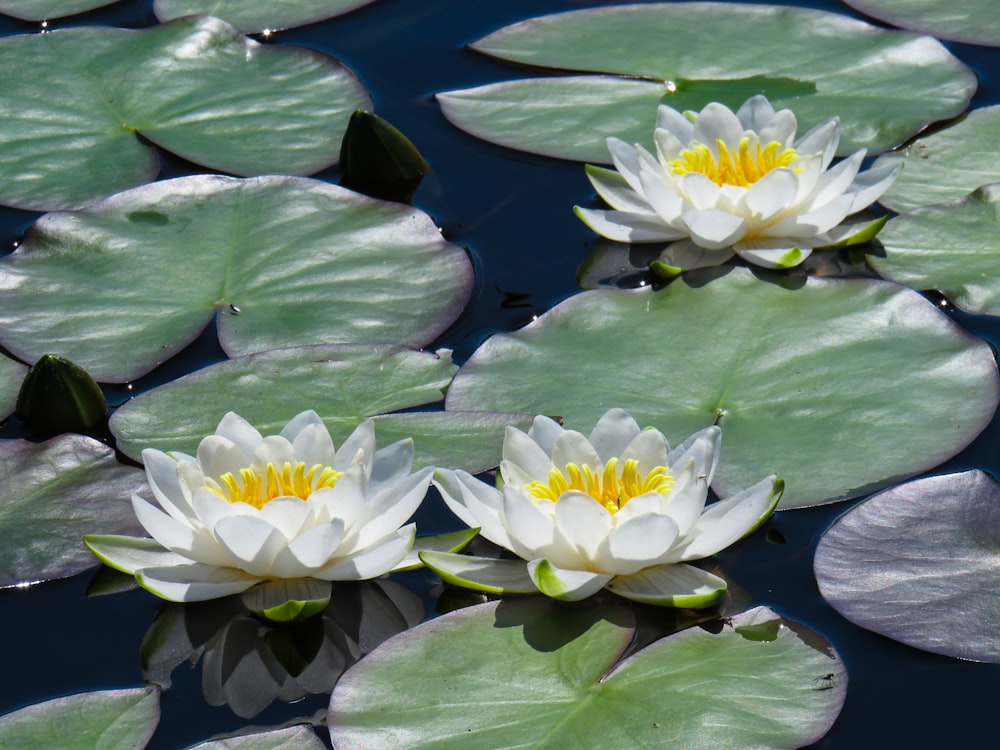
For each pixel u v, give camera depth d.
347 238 2.76
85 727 1.55
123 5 3.91
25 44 3.55
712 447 1.83
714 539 1.75
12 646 1.74
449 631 1.70
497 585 1.76
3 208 2.93
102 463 2.11
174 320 2.50
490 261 2.75
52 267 2.67
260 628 1.76
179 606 1.81
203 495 1.69
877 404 2.14
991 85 3.28
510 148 3.17
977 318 2.43
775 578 1.80
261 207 2.87
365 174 3.07
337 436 2.13
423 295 2.59
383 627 1.76
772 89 3.28
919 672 1.61
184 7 3.86
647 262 2.72
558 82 3.40
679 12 3.69
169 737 1.56
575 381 2.27
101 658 1.71
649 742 1.49
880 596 1.74
